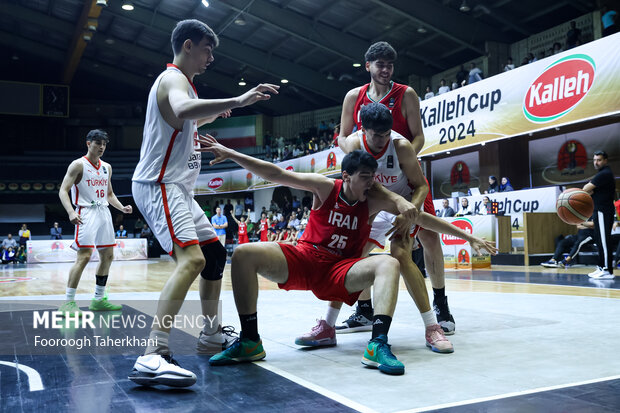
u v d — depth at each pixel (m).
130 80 25.25
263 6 15.88
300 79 20.44
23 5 19.56
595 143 11.62
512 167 13.44
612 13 10.92
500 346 2.62
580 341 2.71
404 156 2.71
